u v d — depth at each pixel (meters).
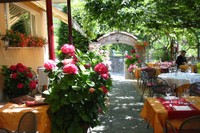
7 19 5.32
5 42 4.76
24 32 6.73
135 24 7.55
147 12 6.84
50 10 3.87
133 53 13.59
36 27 7.70
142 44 13.84
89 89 3.28
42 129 3.16
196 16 6.92
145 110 4.09
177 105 3.69
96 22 8.30
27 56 6.08
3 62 4.72
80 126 3.42
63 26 12.69
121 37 14.17
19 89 4.44
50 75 3.35
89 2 6.66
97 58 4.68
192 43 13.12
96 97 3.42
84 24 9.10
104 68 3.54
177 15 7.00
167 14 6.95
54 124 3.31
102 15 6.79
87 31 11.97
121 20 6.98
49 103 3.29
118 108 6.25
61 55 3.61
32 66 6.45
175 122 3.34
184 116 3.36
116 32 14.09
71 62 3.36
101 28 10.83
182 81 6.15
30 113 2.88
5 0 3.81
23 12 6.65
